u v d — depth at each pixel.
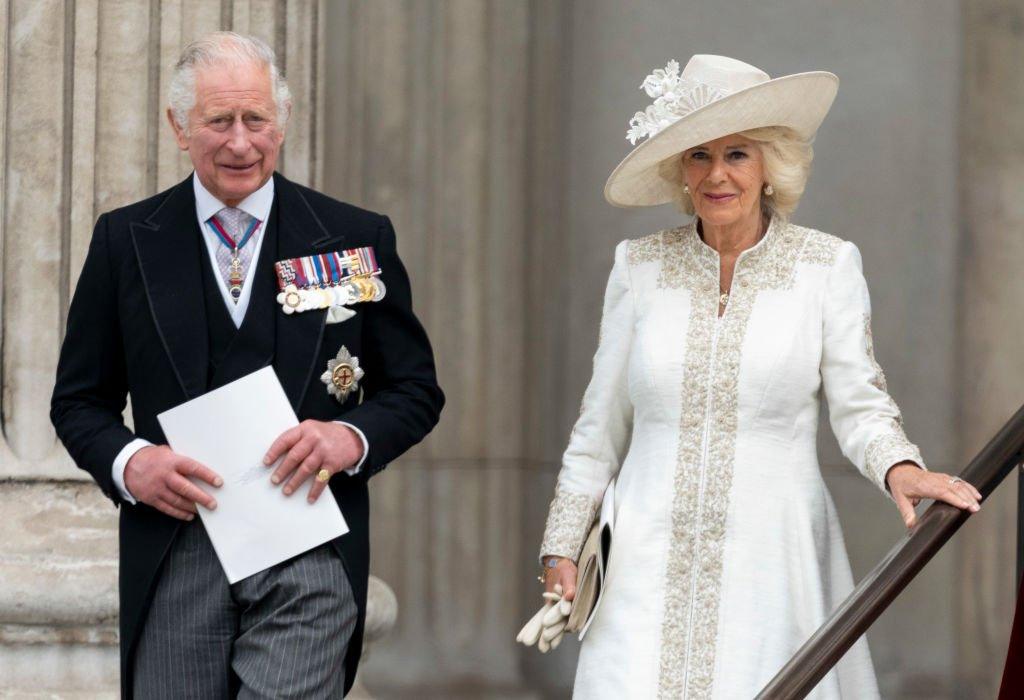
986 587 25.44
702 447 13.41
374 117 29.86
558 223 29.78
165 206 12.95
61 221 19.09
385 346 13.20
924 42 26.81
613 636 13.41
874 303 27.06
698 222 14.25
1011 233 25.72
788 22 27.84
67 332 13.08
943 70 26.61
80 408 12.87
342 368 12.79
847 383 13.27
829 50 27.56
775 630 13.07
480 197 30.06
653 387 13.68
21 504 18.62
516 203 30.09
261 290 12.71
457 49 30.05
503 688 29.27
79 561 18.17
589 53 29.44
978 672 25.39
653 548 13.43
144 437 12.71
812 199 27.56
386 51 29.92
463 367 29.97
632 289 14.22
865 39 27.30
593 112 29.33
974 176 26.19
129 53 19.20
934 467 26.44
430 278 29.97
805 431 13.52
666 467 13.53
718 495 13.29
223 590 12.40
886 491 12.70
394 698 28.52
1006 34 25.91
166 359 12.59
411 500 29.80
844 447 13.27
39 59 19.05
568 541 14.03
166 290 12.66
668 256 14.16
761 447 13.36
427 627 29.62
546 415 29.70
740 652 13.01
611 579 13.61
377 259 13.11
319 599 12.43
